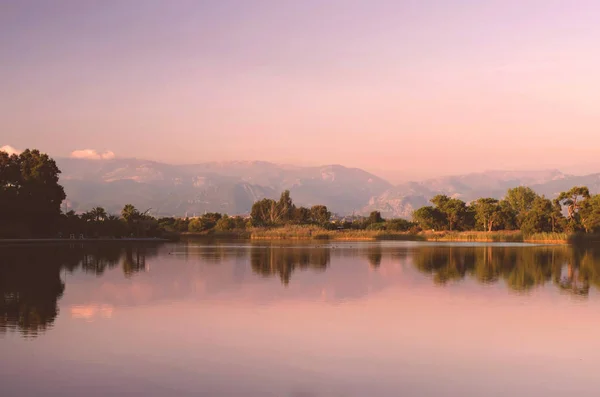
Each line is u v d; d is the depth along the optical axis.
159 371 13.73
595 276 34.81
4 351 15.46
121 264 44.28
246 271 38.16
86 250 66.75
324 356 15.17
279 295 26.14
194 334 17.67
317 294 26.52
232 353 15.44
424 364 14.51
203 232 147.25
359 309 22.28
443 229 143.00
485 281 32.03
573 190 105.06
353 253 60.72
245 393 12.25
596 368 14.20
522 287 29.28
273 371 13.82
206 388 12.54
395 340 17.03
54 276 34.59
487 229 137.25
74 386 12.59
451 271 38.31
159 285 29.89
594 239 94.75
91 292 26.97
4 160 98.56
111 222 112.38
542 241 100.38
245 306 22.92
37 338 17.00
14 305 22.94
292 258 52.12
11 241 86.31
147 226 121.62
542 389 12.65
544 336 17.56
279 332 18.02
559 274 36.12
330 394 12.24
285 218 170.38
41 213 95.31
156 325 19.00
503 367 14.27
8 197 90.12
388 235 120.44
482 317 20.61
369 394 12.27
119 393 12.17
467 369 14.09
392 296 25.89
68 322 19.44
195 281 31.86
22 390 12.30
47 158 103.44
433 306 23.03
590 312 21.64
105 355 15.13
